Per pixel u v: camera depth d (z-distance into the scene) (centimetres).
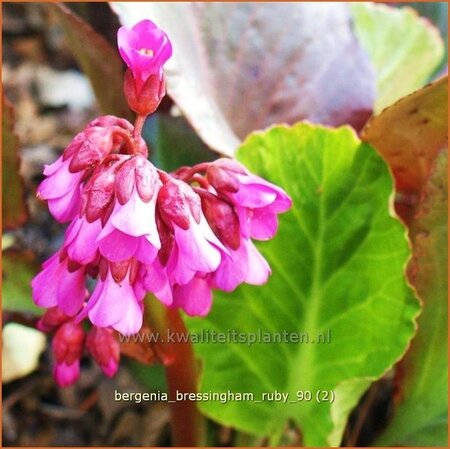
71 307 16
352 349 23
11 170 25
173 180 16
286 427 25
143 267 16
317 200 22
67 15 24
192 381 21
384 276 22
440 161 22
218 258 15
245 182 17
